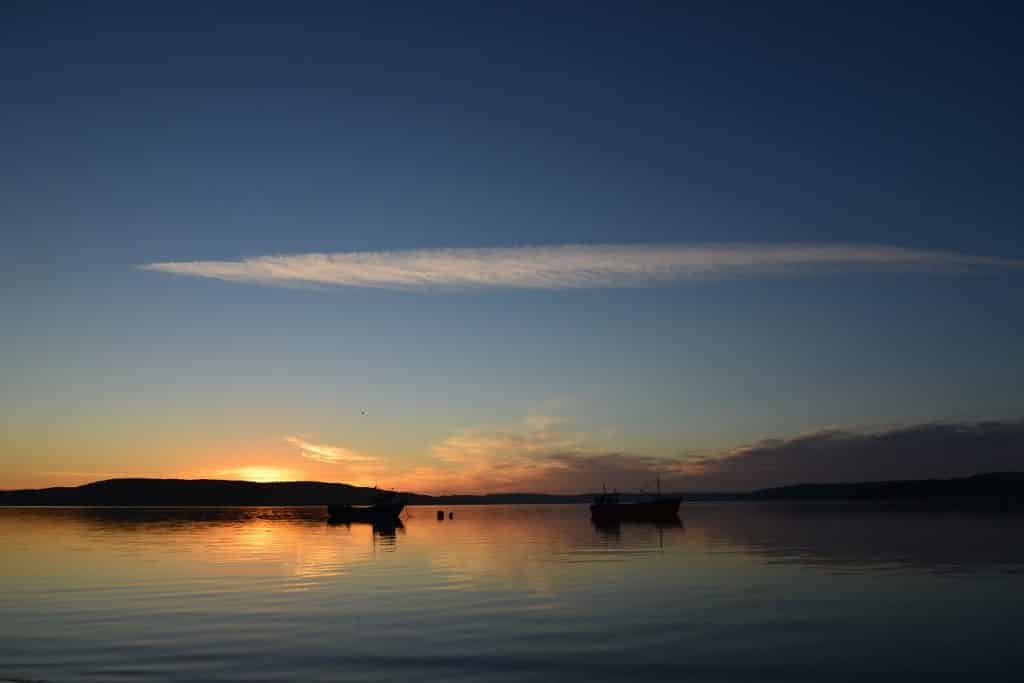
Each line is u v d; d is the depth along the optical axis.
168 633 34.16
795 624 35.47
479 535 104.75
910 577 50.59
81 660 29.66
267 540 93.69
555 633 33.81
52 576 54.25
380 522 152.62
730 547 76.56
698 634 33.56
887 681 26.97
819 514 176.50
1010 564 57.88
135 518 185.62
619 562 62.38
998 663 28.94
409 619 37.03
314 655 30.25
